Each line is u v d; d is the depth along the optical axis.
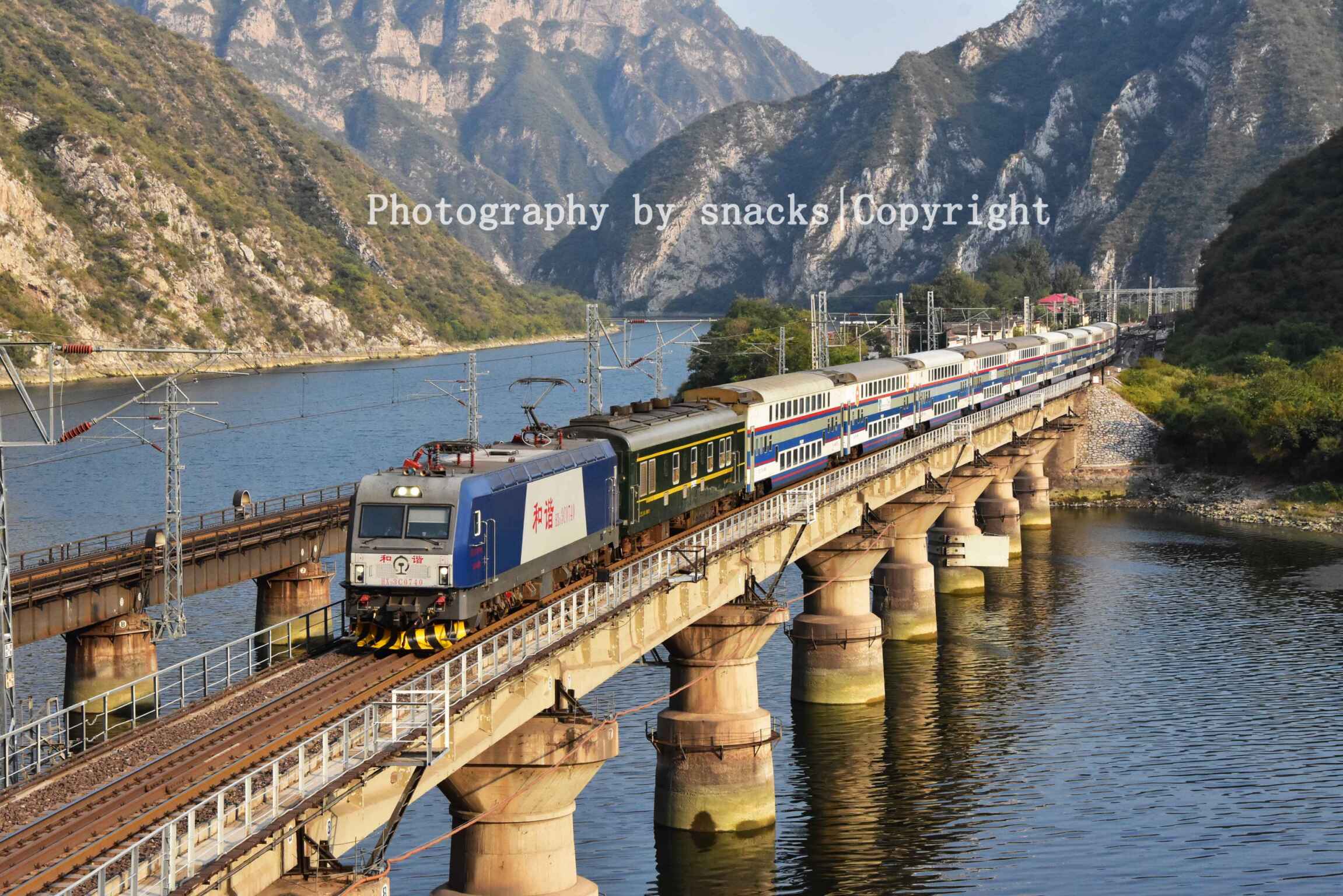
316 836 30.53
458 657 34.75
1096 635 95.25
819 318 164.50
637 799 65.06
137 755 32.81
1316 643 90.81
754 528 59.00
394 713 31.98
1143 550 129.38
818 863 57.69
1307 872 55.53
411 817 62.16
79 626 65.12
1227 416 159.75
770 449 74.62
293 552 81.50
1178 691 80.75
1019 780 66.75
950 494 96.94
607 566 54.41
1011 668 87.25
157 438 192.25
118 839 27.58
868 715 77.94
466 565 41.44
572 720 43.03
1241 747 70.44
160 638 70.75
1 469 49.31
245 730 34.22
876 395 94.75
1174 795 64.19
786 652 91.25
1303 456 157.62
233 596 100.50
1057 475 167.12
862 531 80.62
